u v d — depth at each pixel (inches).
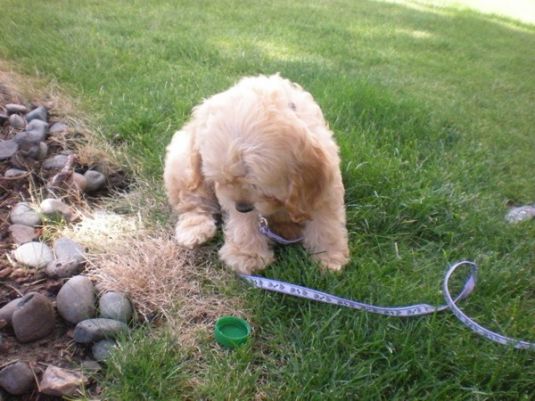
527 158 34.6
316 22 66.7
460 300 21.1
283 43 53.4
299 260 22.3
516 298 21.3
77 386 16.8
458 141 34.9
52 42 42.4
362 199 26.6
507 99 47.7
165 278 21.3
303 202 19.9
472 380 17.6
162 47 45.3
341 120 33.9
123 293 20.1
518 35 82.4
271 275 21.9
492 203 28.1
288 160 19.1
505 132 38.6
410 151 31.8
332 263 22.3
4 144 27.2
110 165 28.3
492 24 89.6
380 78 46.2
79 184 25.9
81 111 32.7
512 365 17.9
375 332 18.8
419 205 26.0
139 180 27.6
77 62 39.1
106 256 22.0
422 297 20.8
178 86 36.9
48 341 18.3
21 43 41.4
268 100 19.6
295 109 21.1
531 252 24.7
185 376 17.3
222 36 52.2
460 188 28.8
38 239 22.7
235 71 42.5
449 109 40.7
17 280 20.4
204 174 20.8
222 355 18.3
